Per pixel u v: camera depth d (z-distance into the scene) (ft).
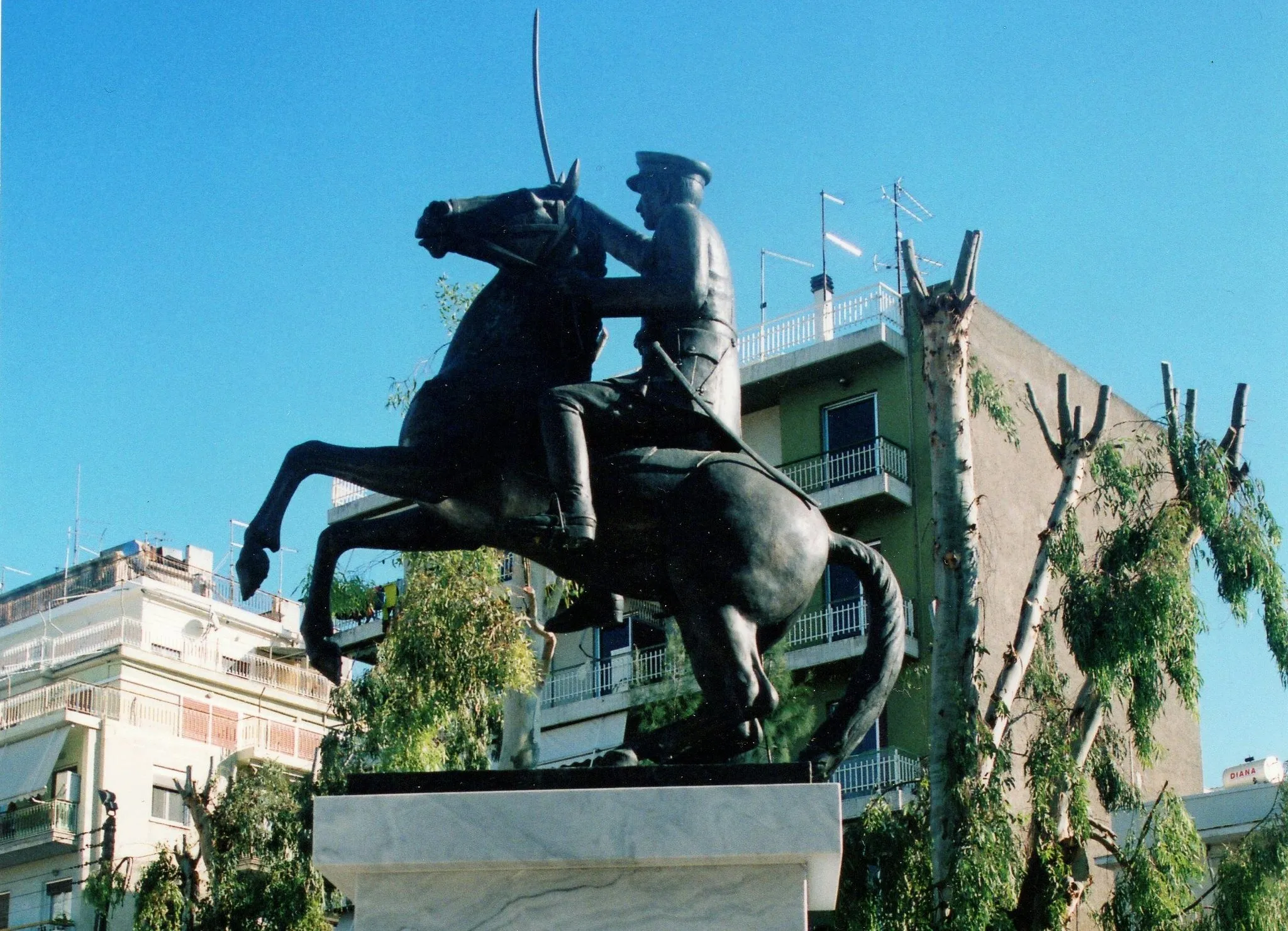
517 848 13.79
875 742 75.92
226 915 59.88
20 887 96.32
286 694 110.11
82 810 95.71
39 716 97.55
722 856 13.76
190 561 124.36
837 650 75.41
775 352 85.20
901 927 44.19
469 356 17.54
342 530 17.66
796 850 13.74
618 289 17.17
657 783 14.19
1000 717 46.11
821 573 16.81
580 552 16.93
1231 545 46.52
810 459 82.12
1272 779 68.95
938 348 47.78
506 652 52.95
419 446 16.94
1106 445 48.70
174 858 71.00
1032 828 46.06
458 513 17.33
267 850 61.72
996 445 80.02
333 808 13.92
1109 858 65.41
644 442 16.94
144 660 103.55
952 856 42.32
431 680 53.16
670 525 16.47
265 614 125.39
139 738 99.14
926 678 75.61
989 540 78.13
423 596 53.62
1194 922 46.09
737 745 16.03
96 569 121.08
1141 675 45.24
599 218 17.99
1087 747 47.55
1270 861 44.88
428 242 18.26
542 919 13.82
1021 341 84.33
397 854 13.78
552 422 16.42
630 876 13.91
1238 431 49.52
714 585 16.16
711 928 13.76
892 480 79.36
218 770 99.71
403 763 53.16
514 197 18.22
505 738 54.08
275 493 16.87
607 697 84.02
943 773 44.04
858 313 83.97
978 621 47.06
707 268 17.33
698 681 16.28
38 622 115.55
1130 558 47.19
